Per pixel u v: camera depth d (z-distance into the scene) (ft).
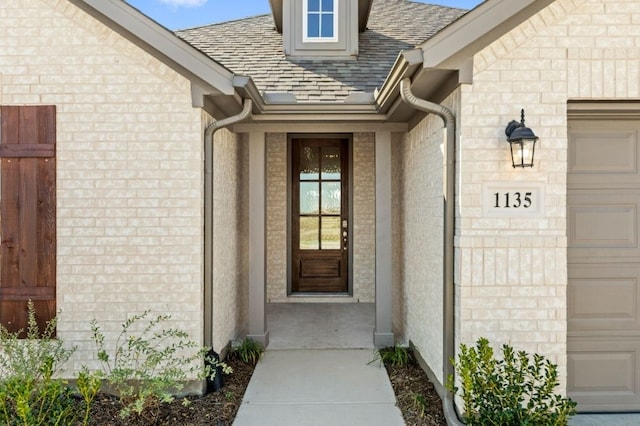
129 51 14.34
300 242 27.04
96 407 13.46
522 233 12.37
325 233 27.04
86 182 14.35
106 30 14.32
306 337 20.49
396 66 12.82
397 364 17.28
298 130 19.12
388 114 17.87
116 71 14.37
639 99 12.45
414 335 17.94
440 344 14.21
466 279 12.36
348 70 21.58
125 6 13.30
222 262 17.37
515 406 10.66
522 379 11.05
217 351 16.55
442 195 13.88
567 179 13.03
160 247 14.40
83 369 13.29
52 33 14.33
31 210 14.33
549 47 12.36
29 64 14.33
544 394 10.71
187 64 13.66
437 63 11.82
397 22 27.91
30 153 14.33
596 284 13.08
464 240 12.34
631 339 13.07
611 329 13.07
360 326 22.00
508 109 12.32
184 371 13.79
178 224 14.39
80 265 14.35
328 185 26.91
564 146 12.36
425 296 16.16
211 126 14.90
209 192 14.92
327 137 26.66
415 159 17.62
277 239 26.76
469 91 12.30
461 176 12.40
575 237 13.08
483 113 12.31
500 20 11.64
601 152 13.09
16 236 14.33
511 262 12.37
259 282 19.20
